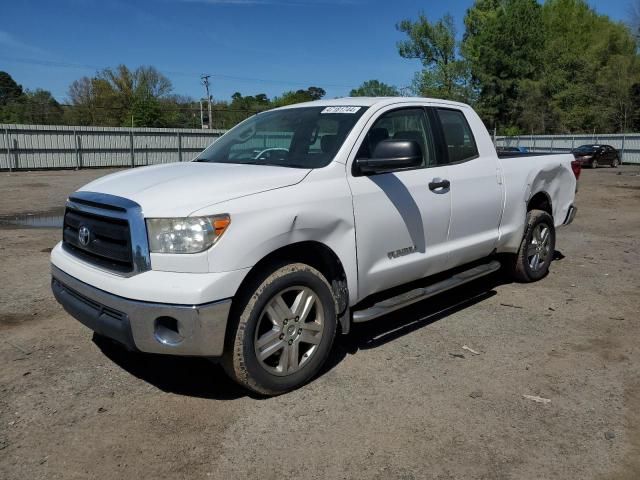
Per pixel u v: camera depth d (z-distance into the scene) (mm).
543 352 4438
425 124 4801
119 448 3078
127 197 3461
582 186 20578
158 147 36531
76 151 33000
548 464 2982
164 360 4223
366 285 4117
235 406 3549
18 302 5555
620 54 56281
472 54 55281
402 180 4352
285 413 3469
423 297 4559
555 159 6414
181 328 3180
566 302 5715
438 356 4340
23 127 30781
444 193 4707
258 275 3488
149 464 2943
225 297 3244
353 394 3719
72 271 3666
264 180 3621
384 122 4422
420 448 3113
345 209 3879
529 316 5281
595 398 3695
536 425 3359
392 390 3779
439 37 55688
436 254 4676
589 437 3236
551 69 55656
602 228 10656
